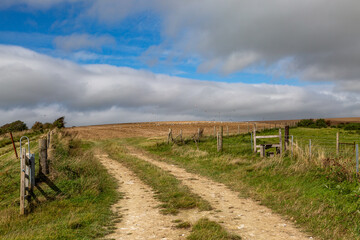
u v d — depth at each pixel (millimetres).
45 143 12031
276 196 10016
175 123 99500
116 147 27266
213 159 18094
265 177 12672
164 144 27734
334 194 8883
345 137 29719
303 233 6672
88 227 7062
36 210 8977
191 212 8461
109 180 13688
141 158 21391
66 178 11914
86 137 46969
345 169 10008
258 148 20531
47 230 6840
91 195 10523
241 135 33531
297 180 11219
